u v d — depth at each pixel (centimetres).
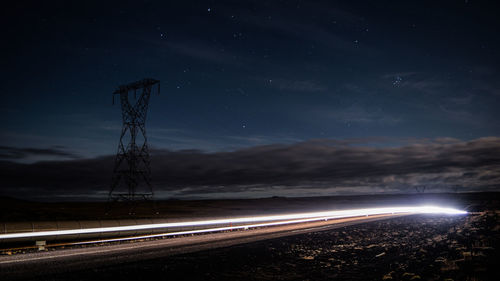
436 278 1158
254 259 1662
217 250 1864
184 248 1912
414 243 2212
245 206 11375
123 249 1850
